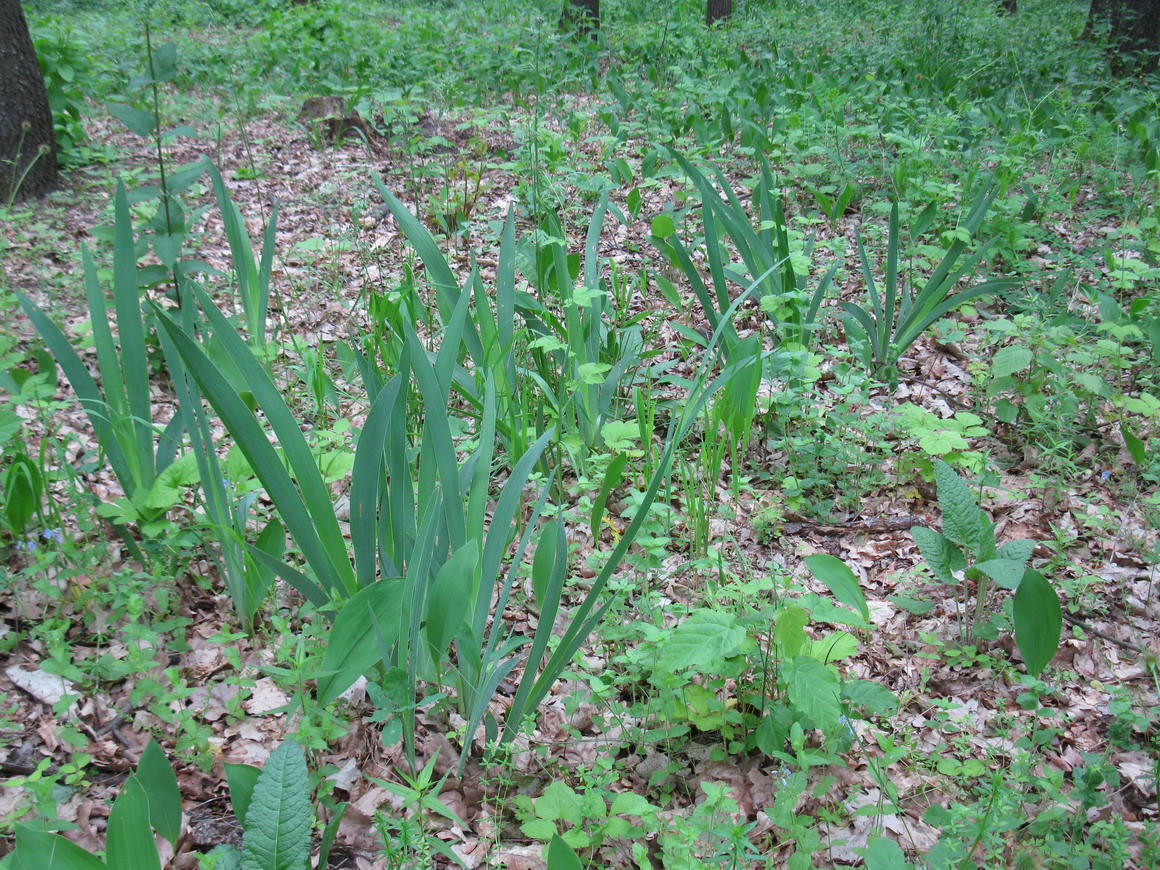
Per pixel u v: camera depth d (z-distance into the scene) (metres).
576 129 6.42
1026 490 3.14
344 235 4.96
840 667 2.43
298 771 1.51
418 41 10.16
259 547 2.37
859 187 5.62
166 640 2.42
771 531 2.87
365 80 7.84
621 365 3.43
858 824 1.97
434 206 4.98
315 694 2.27
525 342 3.51
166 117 7.14
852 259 4.90
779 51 9.63
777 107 6.43
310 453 1.94
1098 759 2.03
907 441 3.41
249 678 2.14
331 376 3.81
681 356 4.05
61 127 5.86
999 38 10.10
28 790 1.79
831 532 3.01
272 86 8.28
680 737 2.19
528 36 9.68
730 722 2.15
